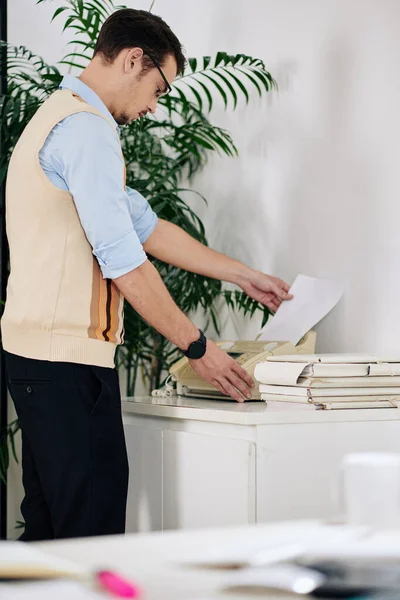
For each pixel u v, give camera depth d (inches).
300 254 92.0
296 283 89.1
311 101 90.2
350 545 26.4
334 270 86.9
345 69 85.7
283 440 63.2
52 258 65.6
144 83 71.8
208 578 23.1
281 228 95.0
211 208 107.5
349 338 84.7
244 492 62.5
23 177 67.1
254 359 78.2
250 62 94.4
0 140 101.2
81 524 64.9
